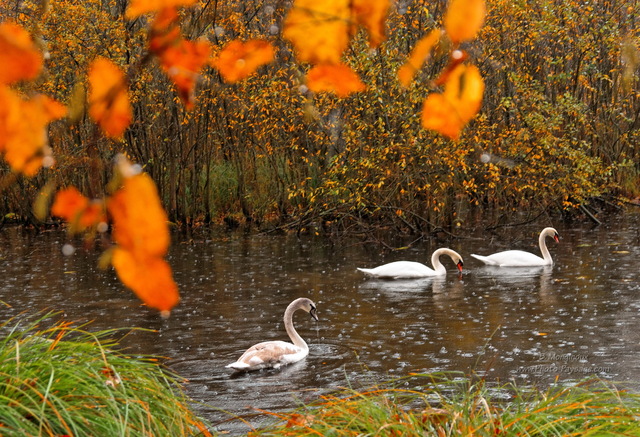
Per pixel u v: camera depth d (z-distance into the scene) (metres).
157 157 30.53
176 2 1.28
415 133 22.12
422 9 20.38
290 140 28.22
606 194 30.28
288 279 17.80
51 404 3.96
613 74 28.92
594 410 4.62
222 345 11.83
